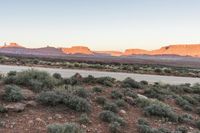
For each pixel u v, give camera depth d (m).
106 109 12.02
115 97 14.01
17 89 11.55
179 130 11.25
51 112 10.60
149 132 10.20
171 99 16.45
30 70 14.62
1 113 9.70
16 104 10.41
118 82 19.23
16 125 9.06
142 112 12.81
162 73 76.75
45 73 14.68
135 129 10.57
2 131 8.48
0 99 10.78
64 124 8.98
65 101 11.30
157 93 16.97
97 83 17.53
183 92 20.45
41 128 9.09
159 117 12.52
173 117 12.46
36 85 12.95
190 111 14.99
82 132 9.03
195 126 12.56
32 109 10.55
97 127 10.02
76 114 10.83
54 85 14.09
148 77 52.72
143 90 17.38
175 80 48.25
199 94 20.75
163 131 10.56
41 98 11.23
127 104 13.32
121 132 9.97
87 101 11.98
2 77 14.84
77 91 12.86
